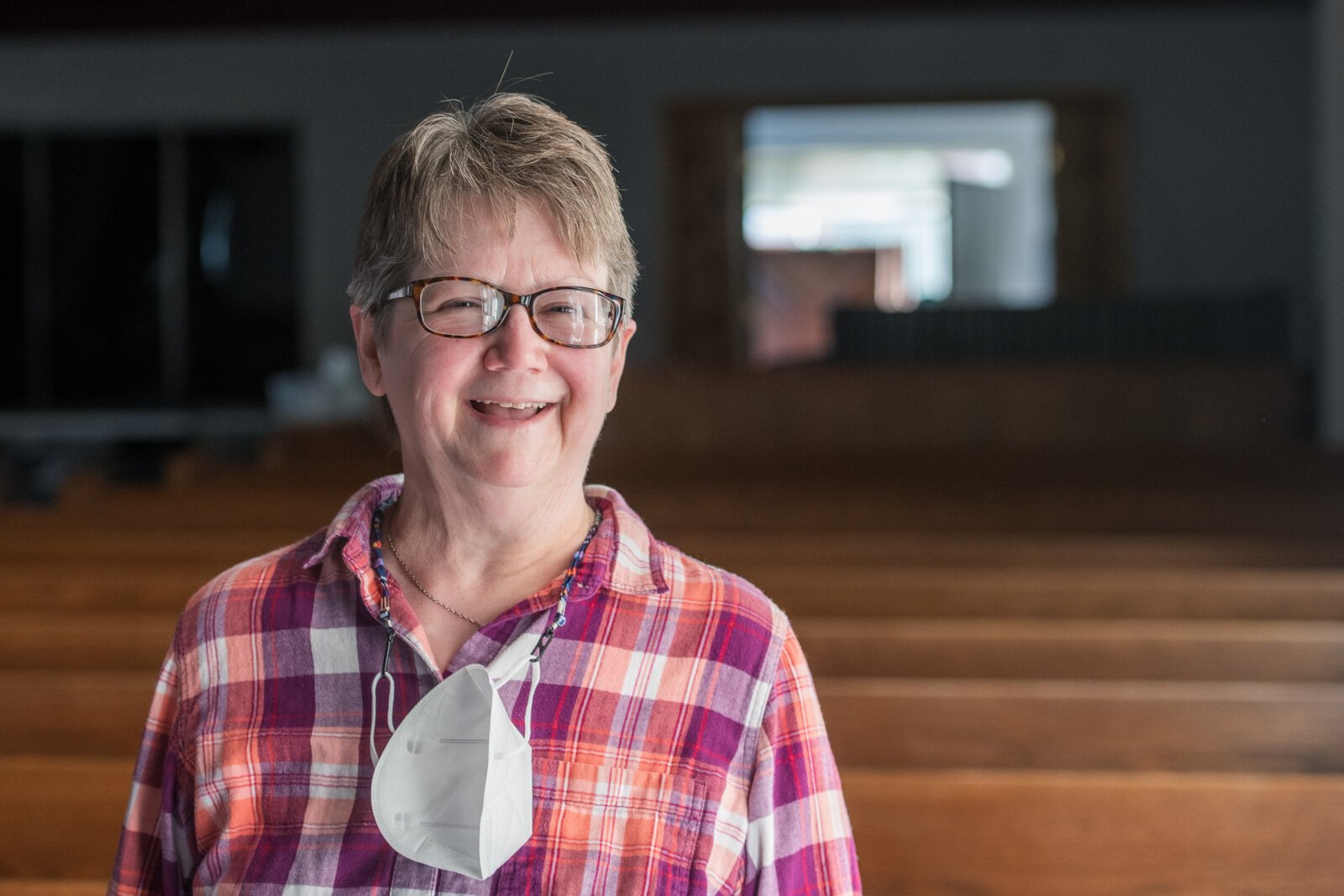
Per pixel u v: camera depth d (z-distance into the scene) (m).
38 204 11.74
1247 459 5.43
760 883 1.03
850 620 3.08
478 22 11.34
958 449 5.64
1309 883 1.90
